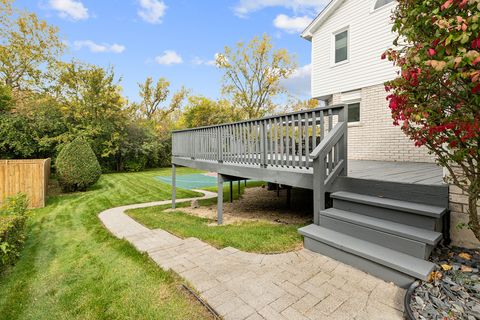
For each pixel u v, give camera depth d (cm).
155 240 396
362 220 277
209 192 991
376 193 305
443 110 174
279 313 192
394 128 664
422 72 160
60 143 1409
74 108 1575
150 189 1052
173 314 203
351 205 310
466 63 132
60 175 939
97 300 238
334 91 807
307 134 345
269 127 404
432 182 285
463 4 130
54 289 270
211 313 199
